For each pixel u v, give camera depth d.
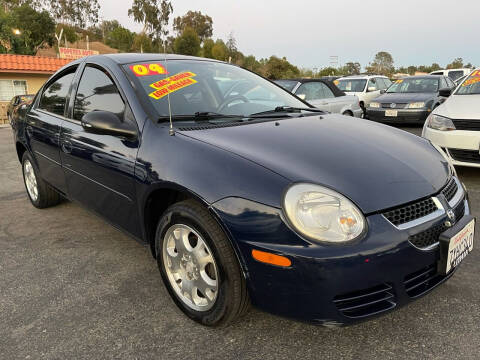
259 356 1.86
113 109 2.59
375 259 1.64
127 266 2.81
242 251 1.75
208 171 1.90
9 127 16.00
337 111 7.84
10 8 51.50
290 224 1.65
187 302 2.13
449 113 4.69
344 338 1.96
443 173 2.11
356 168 1.88
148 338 2.02
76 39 55.91
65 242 3.26
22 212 4.05
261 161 1.87
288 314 1.72
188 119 2.41
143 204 2.23
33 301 2.40
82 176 2.84
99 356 1.90
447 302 2.23
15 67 20.58
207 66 3.06
